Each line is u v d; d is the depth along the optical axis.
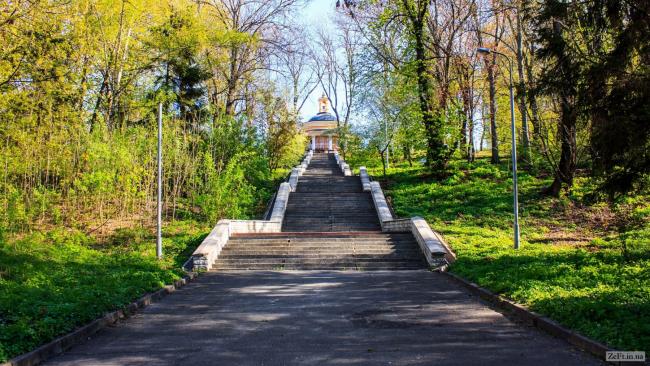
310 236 20.34
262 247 19.25
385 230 23.41
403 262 17.72
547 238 18.95
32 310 7.99
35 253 15.17
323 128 68.81
